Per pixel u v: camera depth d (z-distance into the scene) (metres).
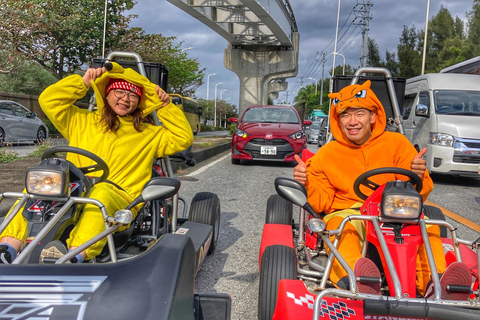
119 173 3.61
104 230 2.57
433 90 11.68
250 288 3.86
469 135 10.59
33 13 19.89
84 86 3.63
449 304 2.16
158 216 3.71
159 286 1.54
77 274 1.60
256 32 36.06
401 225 2.68
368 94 3.66
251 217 6.52
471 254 3.00
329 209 3.72
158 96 3.80
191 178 10.12
